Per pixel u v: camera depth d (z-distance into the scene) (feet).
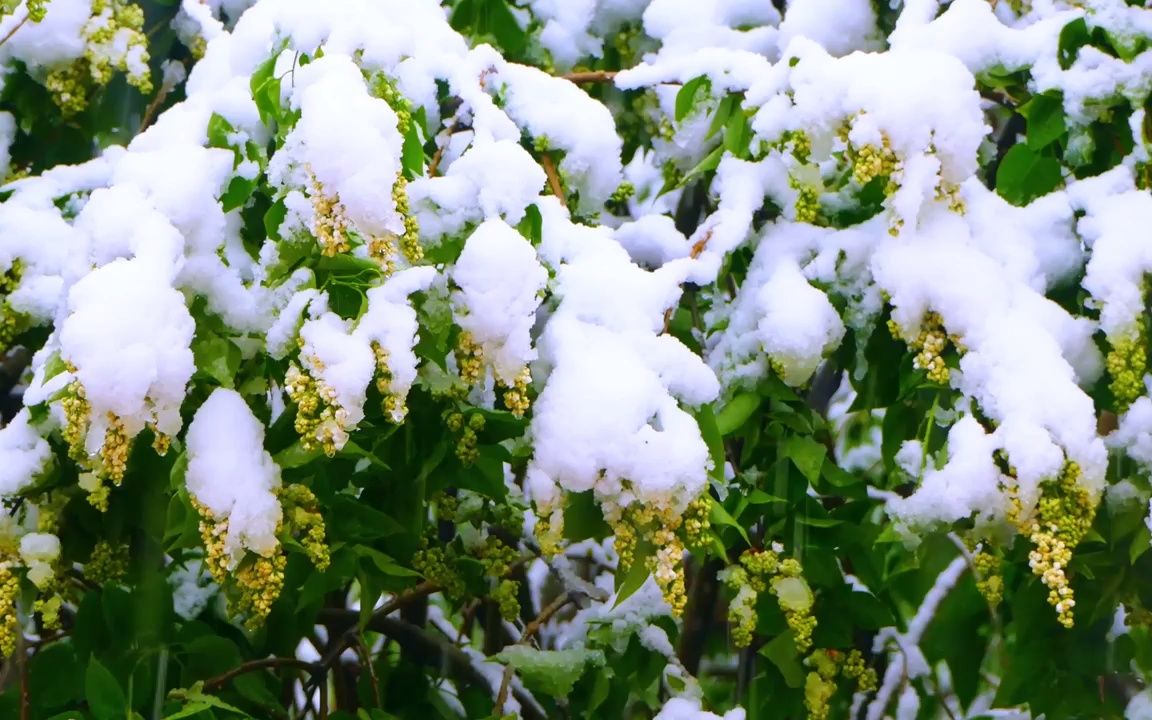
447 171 8.46
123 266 8.00
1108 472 8.58
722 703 10.11
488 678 9.30
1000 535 8.40
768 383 8.69
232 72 8.59
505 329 8.11
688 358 8.30
